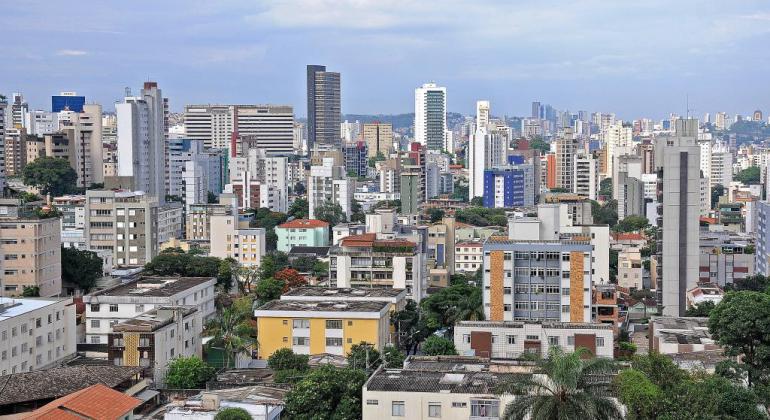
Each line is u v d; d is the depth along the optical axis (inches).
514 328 7539.4
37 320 7628.0
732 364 5925.2
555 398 4306.1
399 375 5792.3
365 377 6097.4
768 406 5511.8
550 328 7509.8
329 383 5890.8
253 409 5625.0
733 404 5157.5
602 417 4365.2
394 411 5472.4
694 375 5782.5
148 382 6668.3
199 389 6589.6
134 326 7042.3
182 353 7509.8
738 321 6530.5
